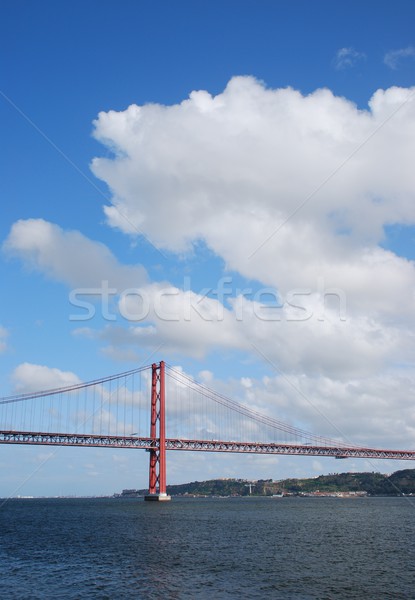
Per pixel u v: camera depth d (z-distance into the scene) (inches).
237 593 1480.1
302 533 3029.0
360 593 1477.6
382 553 2177.7
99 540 2711.6
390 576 1694.1
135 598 1435.8
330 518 4436.5
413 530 3245.6
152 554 2166.6
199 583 1601.9
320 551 2237.9
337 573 1744.6
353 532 3100.4
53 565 1934.1
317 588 1534.2
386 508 6594.5
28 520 4507.9
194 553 2186.3
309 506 7342.5
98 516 4862.2
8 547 2470.5
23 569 1863.9
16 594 1497.3
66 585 1599.4
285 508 6565.0
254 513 5187.0
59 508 7623.0
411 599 1416.1
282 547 2370.8
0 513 6048.2
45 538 2874.0
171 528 3380.9
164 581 1632.6
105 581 1644.9
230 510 5836.6
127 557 2098.9
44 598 1448.1
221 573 1749.5
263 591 1501.0
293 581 1622.8
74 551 2290.8
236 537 2797.7
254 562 1956.2
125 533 3070.9
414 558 2047.2
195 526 3523.6
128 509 6048.2
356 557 2071.9
